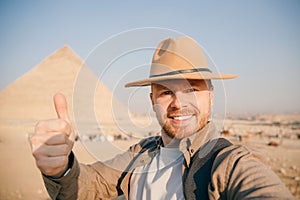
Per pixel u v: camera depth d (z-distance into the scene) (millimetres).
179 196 1684
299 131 21172
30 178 8711
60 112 1202
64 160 1129
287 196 1119
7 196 6969
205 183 1437
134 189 1918
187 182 1506
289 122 32219
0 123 27688
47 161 1106
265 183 1194
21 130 21547
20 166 10391
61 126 1125
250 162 1318
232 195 1268
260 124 29062
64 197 1510
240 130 19344
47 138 1104
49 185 1472
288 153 11594
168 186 1738
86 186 1753
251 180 1233
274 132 20312
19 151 13422
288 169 8812
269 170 1283
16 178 8641
